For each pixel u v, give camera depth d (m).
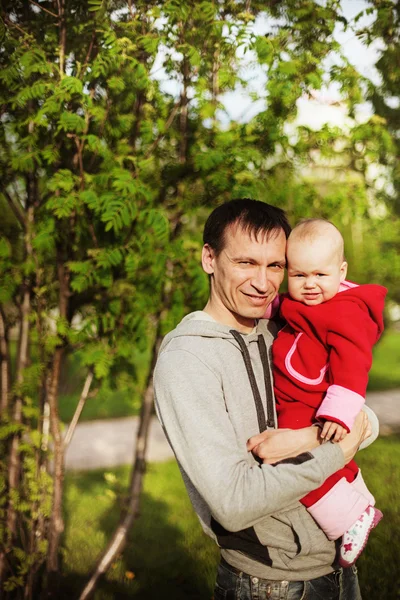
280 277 1.71
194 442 1.49
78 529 4.86
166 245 3.10
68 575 4.06
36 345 3.33
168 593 3.97
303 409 1.75
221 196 3.23
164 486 5.96
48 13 3.02
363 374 1.66
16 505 3.22
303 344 1.77
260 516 1.44
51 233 3.05
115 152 3.22
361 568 4.16
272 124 3.24
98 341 3.32
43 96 2.91
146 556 4.45
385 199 4.28
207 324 1.67
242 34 2.93
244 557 1.67
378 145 3.69
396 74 3.60
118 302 3.33
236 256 1.65
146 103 3.23
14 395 3.25
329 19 3.20
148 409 3.86
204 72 3.18
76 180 2.98
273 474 1.45
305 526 1.66
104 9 2.88
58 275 3.26
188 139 3.33
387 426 8.83
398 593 3.85
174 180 3.30
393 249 4.43
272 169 3.46
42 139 3.11
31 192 3.17
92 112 2.94
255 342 1.77
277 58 3.11
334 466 1.54
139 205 3.17
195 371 1.57
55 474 3.33
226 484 1.43
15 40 2.84
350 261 4.52
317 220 1.89
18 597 3.30
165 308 3.41
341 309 1.75
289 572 1.65
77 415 3.46
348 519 1.66
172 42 2.99
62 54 2.95
